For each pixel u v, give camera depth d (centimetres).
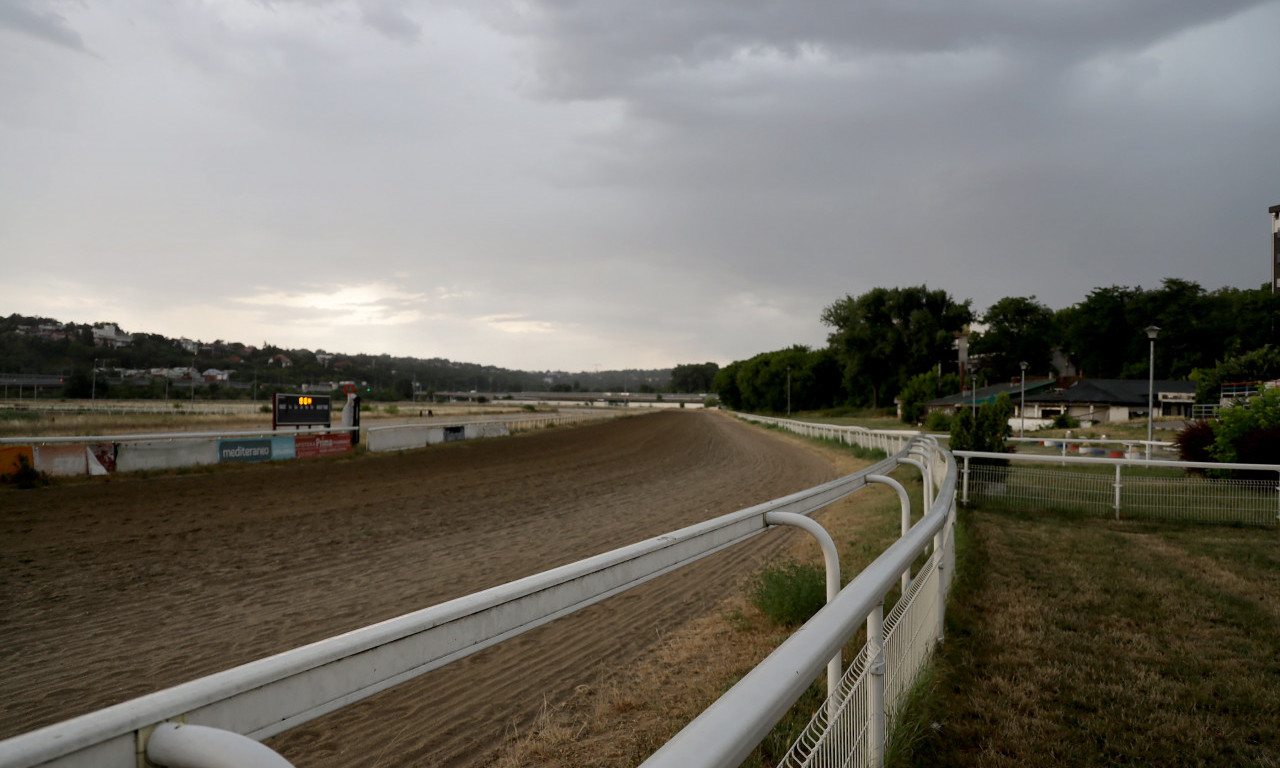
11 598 615
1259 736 352
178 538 873
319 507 1140
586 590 218
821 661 155
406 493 1333
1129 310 7075
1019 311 8225
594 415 7675
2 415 3503
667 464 2111
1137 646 469
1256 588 613
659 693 429
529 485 1515
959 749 332
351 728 382
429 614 158
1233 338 5934
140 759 100
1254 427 1245
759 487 1520
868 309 7925
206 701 109
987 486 1125
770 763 311
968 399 5241
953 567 625
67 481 1327
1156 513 1014
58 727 89
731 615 591
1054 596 583
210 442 1686
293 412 2194
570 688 439
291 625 549
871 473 559
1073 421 3950
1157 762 326
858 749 234
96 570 715
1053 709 375
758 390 10138
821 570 631
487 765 341
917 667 366
